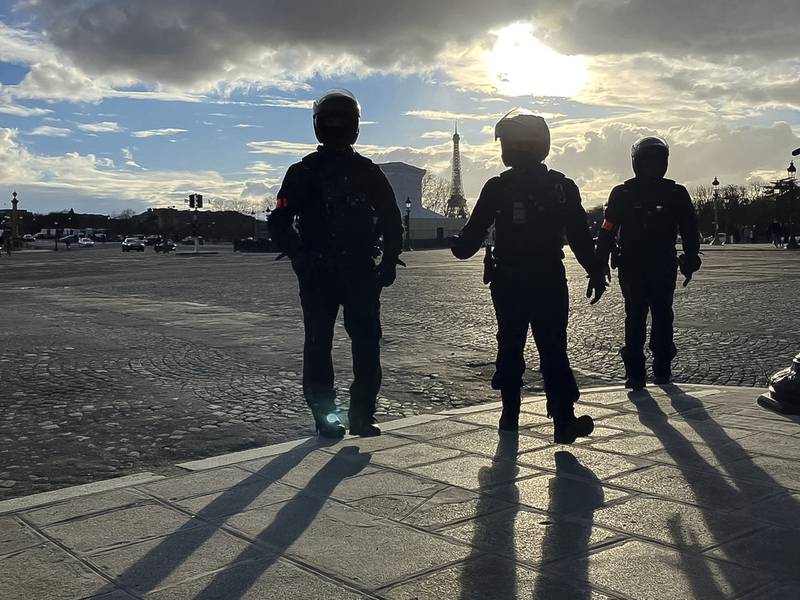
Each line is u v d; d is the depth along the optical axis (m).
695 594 2.95
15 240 106.00
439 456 4.90
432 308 16.22
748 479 4.32
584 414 5.94
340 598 2.96
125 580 3.16
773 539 3.47
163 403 7.34
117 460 5.52
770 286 20.34
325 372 5.52
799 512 3.80
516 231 5.23
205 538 3.60
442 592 2.99
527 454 4.91
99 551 3.46
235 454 5.09
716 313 14.00
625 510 3.86
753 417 5.78
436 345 10.95
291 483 4.40
